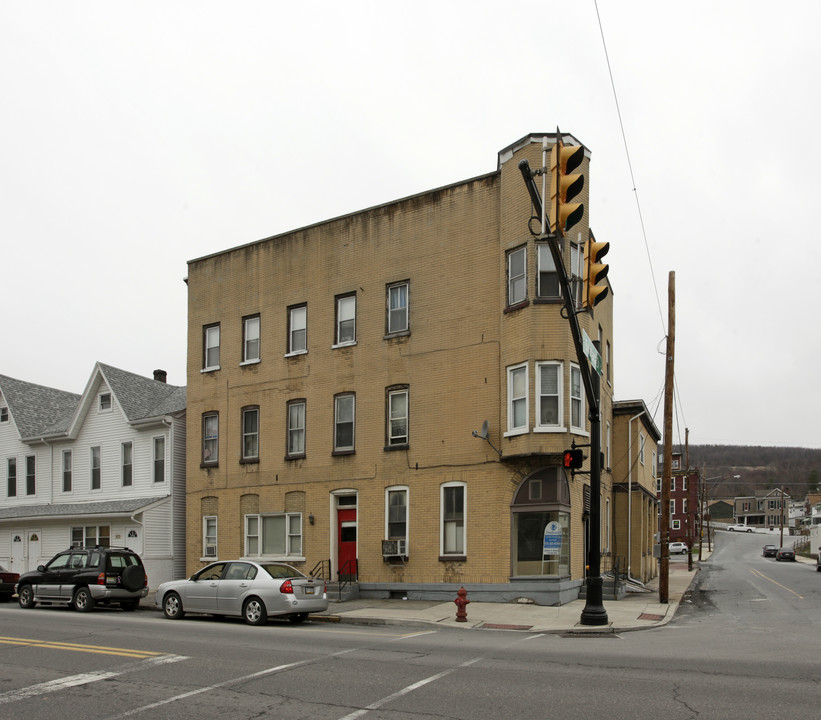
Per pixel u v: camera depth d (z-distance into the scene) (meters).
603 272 14.31
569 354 21.84
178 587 18.69
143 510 29.38
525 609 20.17
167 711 8.66
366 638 14.69
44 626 16.50
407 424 24.50
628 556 30.45
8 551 34.44
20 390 38.38
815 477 138.12
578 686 9.70
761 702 8.71
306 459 26.39
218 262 30.03
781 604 23.47
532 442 21.42
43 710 8.77
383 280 25.72
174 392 35.56
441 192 24.97
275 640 14.20
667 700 8.85
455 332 23.97
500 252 23.42
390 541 23.88
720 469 138.62
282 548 26.62
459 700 9.01
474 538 22.64
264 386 27.94
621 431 31.55
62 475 34.44
